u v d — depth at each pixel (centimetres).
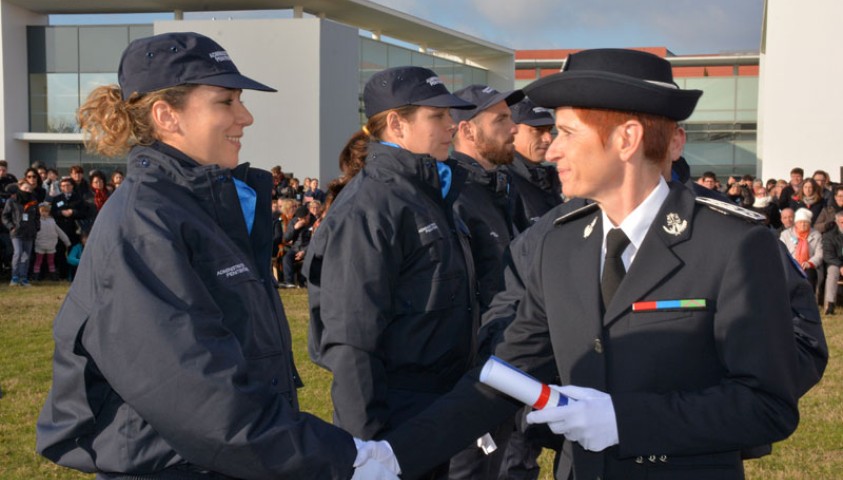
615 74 170
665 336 173
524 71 3225
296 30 2234
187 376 173
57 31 2402
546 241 199
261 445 176
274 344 200
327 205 338
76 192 1364
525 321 203
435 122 309
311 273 290
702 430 165
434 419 203
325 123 2261
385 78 311
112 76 2391
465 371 294
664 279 174
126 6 2395
